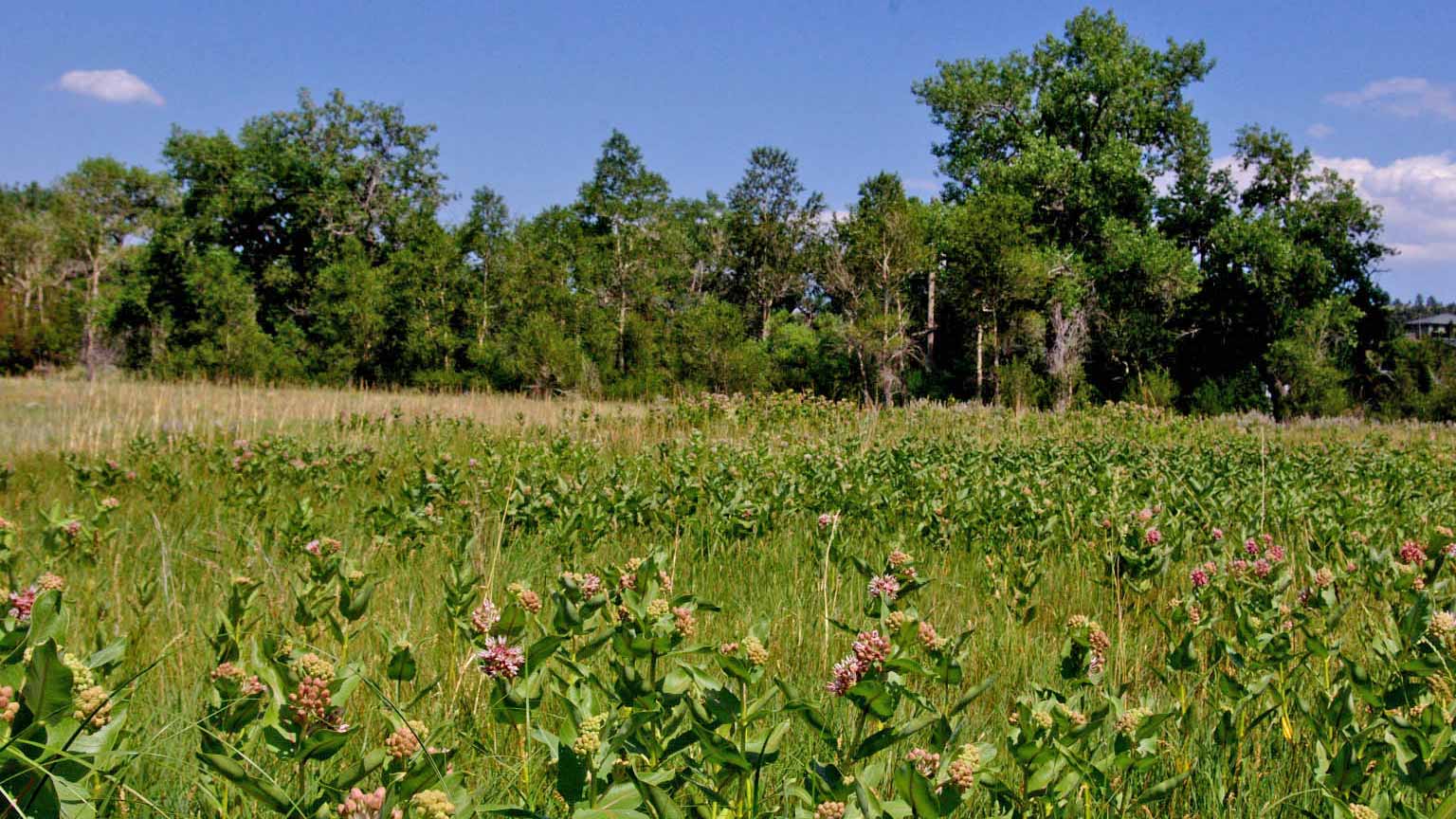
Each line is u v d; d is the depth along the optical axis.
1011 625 4.46
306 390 27.38
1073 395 32.81
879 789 2.42
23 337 42.81
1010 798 2.34
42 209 66.50
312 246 49.97
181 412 15.59
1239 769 2.82
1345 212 40.06
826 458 9.59
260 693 2.10
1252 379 38.53
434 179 52.94
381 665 3.22
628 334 42.81
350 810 1.68
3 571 3.61
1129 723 2.41
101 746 1.76
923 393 41.78
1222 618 3.92
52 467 9.55
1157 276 38.16
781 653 3.95
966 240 36.81
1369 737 2.67
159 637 3.64
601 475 9.30
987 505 7.25
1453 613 2.73
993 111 44.00
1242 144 41.47
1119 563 5.02
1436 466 12.67
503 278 43.88
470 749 2.63
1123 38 42.22
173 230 46.34
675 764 2.18
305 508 5.85
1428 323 76.00
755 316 58.75
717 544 6.35
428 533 6.14
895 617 2.19
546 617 3.01
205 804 2.27
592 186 54.56
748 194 58.62
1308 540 6.11
